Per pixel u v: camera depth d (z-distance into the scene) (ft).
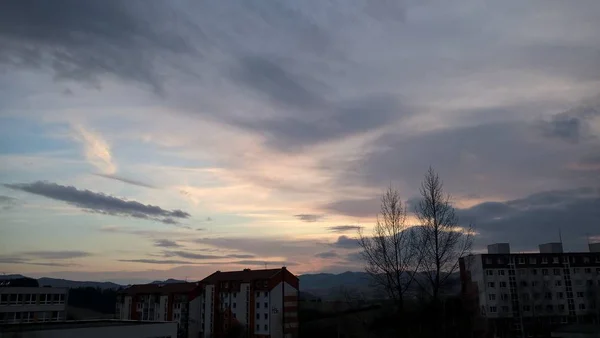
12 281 269.64
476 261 241.35
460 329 118.52
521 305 231.71
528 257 244.63
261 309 281.13
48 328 126.93
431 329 86.17
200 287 311.06
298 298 290.97
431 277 81.97
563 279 244.63
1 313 236.43
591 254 251.60
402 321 86.02
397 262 84.17
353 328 202.28
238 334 282.15
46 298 261.03
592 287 243.60
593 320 225.97
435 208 83.46
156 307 319.27
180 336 299.58
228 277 304.09
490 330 226.17
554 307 238.07
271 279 281.74
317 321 284.82
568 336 203.10
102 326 139.85
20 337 112.57
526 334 228.22
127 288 349.41
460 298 128.57
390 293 85.25
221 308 296.30
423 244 82.94
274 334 273.54
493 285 235.81
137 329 149.79
